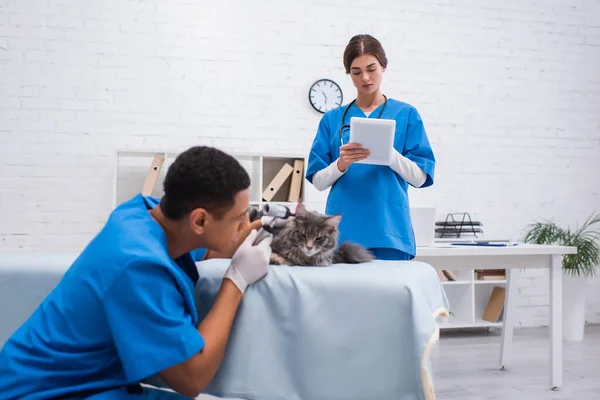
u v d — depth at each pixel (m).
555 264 2.71
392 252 1.95
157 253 1.00
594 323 4.45
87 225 3.67
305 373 1.16
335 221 1.48
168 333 0.97
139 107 3.77
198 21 3.88
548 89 4.45
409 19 4.21
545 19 4.46
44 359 1.02
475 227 4.04
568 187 4.44
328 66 4.07
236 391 1.15
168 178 1.04
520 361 3.19
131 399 1.06
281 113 3.99
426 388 1.10
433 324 1.15
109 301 0.98
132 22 3.78
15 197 3.58
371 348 1.17
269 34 3.99
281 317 1.18
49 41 3.65
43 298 1.30
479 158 4.30
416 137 2.03
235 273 1.15
